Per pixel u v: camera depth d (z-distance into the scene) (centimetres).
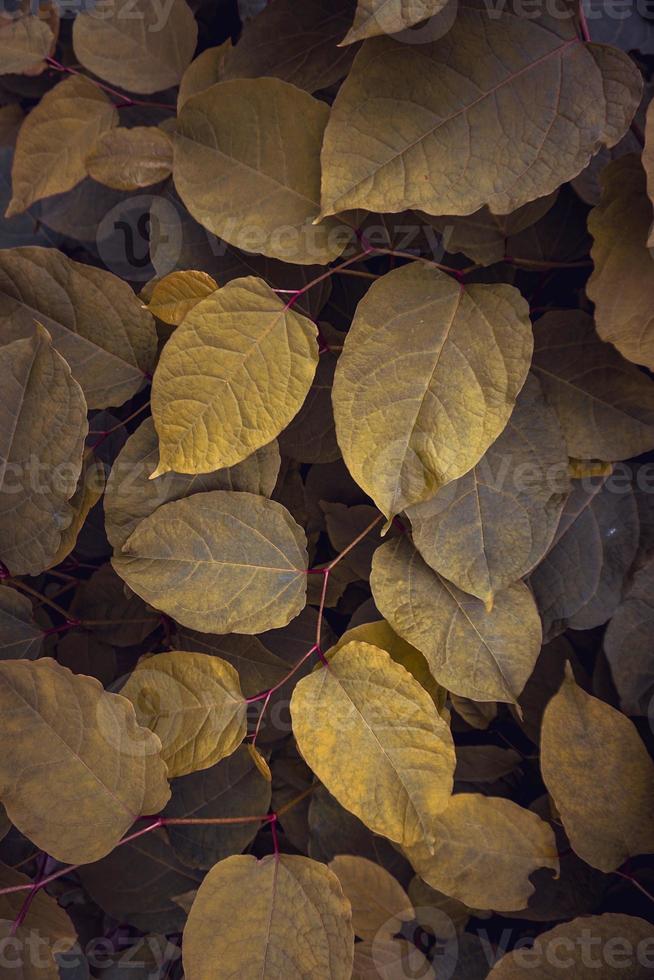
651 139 83
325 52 92
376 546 95
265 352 88
